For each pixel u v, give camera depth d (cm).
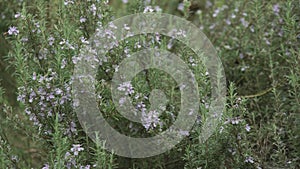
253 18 139
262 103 136
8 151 115
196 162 113
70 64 115
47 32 121
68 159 109
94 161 114
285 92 132
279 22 139
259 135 119
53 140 109
